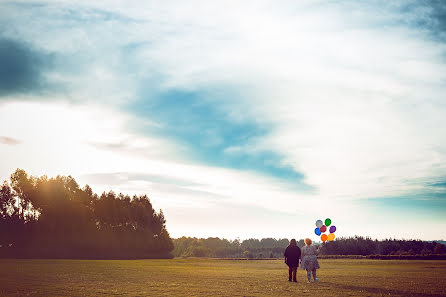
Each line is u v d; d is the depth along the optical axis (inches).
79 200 3080.7
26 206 2780.5
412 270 1193.4
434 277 866.1
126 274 953.5
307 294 527.8
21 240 2696.9
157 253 3476.9
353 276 909.2
